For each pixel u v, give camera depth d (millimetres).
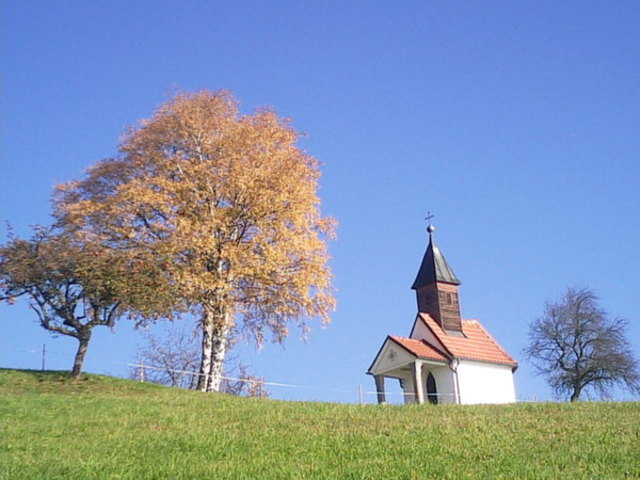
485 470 18281
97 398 28859
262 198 38062
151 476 17875
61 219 37344
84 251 34219
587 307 57000
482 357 49844
